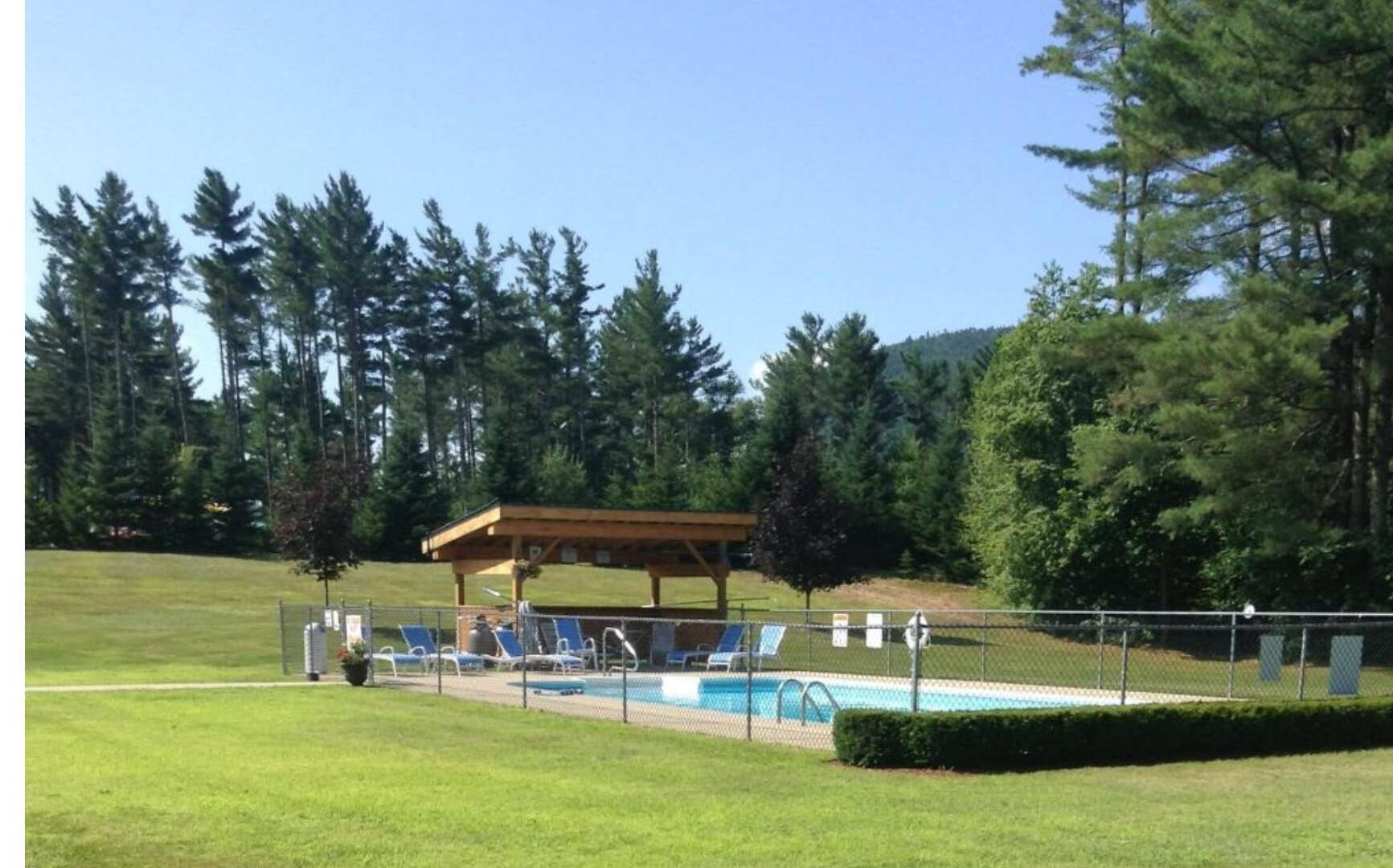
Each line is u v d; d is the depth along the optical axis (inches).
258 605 1636.3
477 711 666.8
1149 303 1259.2
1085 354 1224.8
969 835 329.7
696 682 762.8
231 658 1114.1
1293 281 1092.5
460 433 3129.9
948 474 2375.7
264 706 689.6
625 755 499.5
